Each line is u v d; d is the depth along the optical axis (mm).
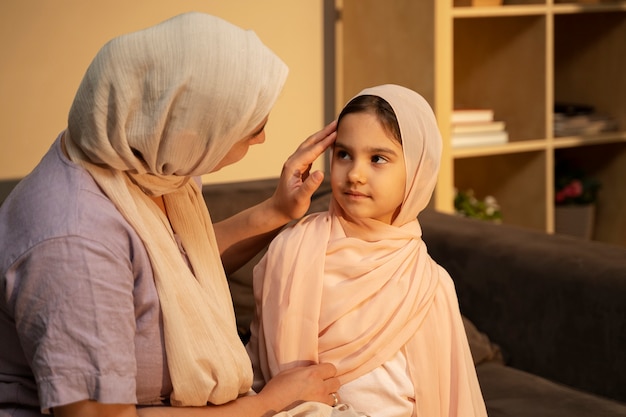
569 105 3518
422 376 1507
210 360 1268
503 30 3199
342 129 1540
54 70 2475
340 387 1506
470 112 3068
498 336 2188
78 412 1143
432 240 2346
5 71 2406
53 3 2449
